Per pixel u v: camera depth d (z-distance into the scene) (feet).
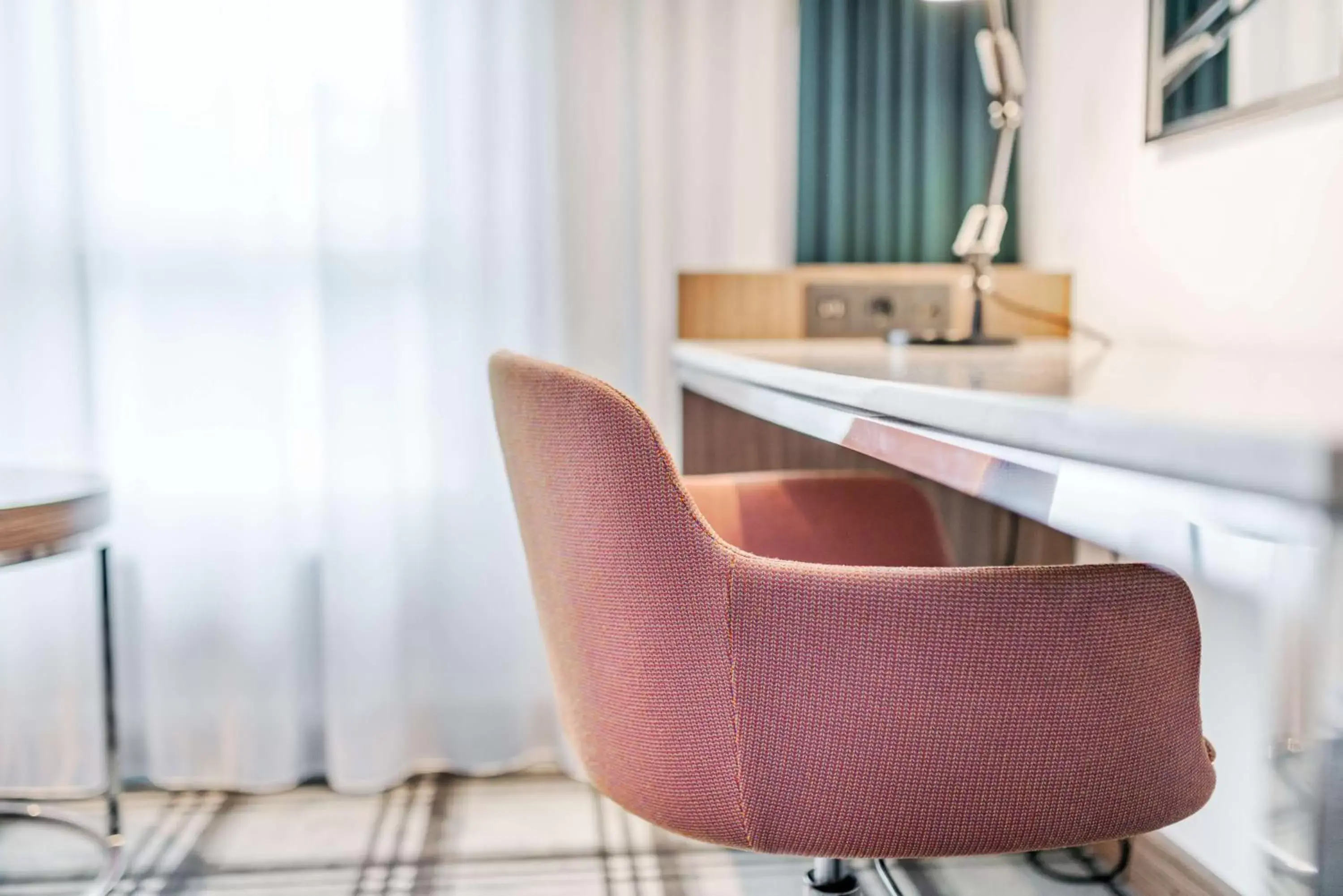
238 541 6.93
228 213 6.77
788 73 7.16
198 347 6.82
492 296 7.04
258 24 6.69
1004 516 6.13
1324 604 1.04
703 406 6.09
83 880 5.78
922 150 7.06
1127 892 5.52
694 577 2.52
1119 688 2.31
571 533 2.75
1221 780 4.49
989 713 2.33
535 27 6.94
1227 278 4.85
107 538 6.89
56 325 6.72
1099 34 6.07
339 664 6.91
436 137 6.89
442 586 7.21
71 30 6.62
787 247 7.23
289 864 5.96
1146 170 5.57
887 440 2.60
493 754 7.27
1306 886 1.07
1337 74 3.99
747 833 2.54
